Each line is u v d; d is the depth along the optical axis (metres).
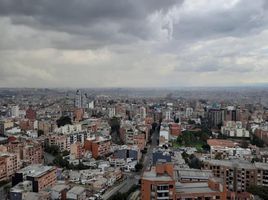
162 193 183.25
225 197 186.75
